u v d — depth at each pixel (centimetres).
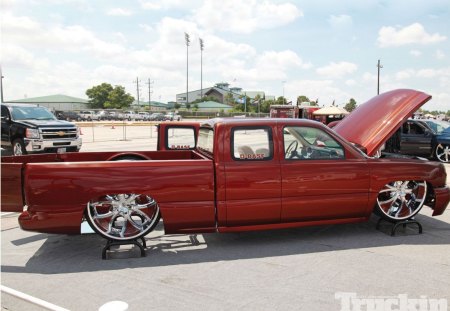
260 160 481
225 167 468
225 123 478
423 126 1371
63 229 438
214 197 468
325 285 383
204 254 471
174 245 503
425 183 548
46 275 411
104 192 438
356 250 480
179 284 387
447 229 570
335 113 2988
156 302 350
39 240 526
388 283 387
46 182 428
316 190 495
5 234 551
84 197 436
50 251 484
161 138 757
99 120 6612
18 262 448
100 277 405
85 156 593
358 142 579
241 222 481
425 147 1364
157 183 450
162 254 471
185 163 459
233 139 476
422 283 387
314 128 504
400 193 541
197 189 461
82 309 338
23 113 1376
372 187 516
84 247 498
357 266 430
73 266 436
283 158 488
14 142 1325
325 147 511
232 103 12094
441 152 1373
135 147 1900
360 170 510
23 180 434
